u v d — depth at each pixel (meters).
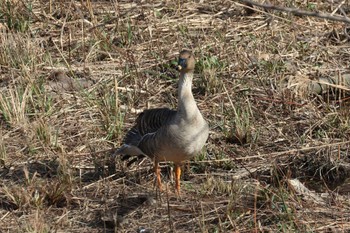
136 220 10.83
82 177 12.02
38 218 10.55
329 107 13.95
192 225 10.65
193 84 14.71
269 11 16.97
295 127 13.45
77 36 16.52
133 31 16.64
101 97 14.19
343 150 12.84
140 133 11.28
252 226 10.50
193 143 10.66
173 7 17.56
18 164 12.32
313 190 11.87
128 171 12.13
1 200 11.30
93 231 10.59
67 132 13.28
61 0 17.50
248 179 11.96
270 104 14.02
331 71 15.09
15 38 15.97
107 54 15.78
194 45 16.05
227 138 13.05
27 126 13.24
